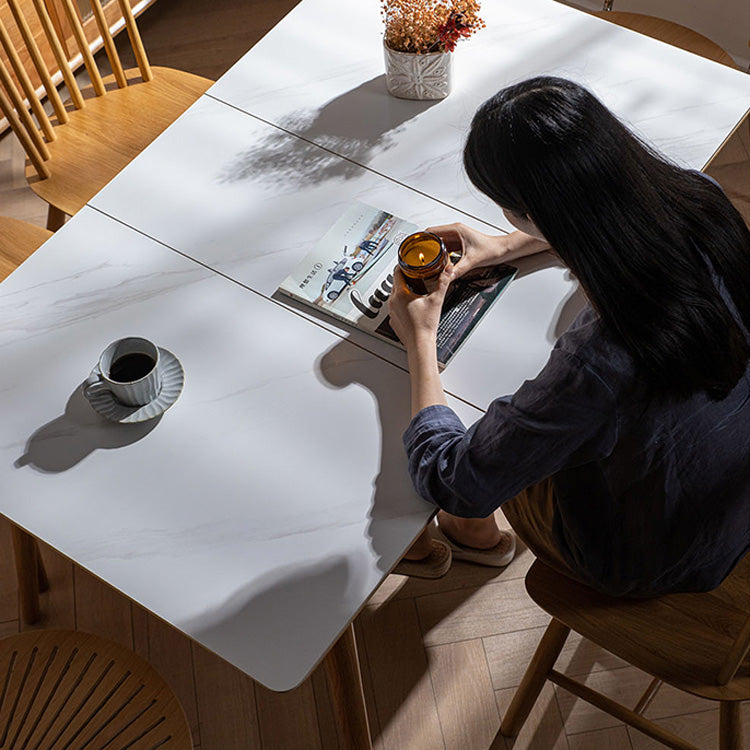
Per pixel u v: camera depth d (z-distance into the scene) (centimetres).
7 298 145
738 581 139
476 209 151
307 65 174
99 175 201
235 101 169
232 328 139
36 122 266
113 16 282
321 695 183
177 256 148
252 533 120
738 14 275
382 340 137
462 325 137
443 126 162
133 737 135
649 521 117
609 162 92
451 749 179
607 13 222
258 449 127
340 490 123
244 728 181
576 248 93
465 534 193
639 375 98
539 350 135
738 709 137
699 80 166
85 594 197
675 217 95
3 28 185
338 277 143
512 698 183
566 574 140
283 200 154
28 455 128
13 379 136
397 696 185
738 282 99
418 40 155
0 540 206
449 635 191
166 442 128
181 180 158
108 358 130
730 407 107
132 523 121
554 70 169
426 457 119
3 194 265
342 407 130
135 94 215
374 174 156
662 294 92
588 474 116
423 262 136
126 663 142
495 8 180
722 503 115
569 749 178
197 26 305
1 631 195
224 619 113
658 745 177
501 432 107
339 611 113
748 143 262
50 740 135
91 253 149
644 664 131
